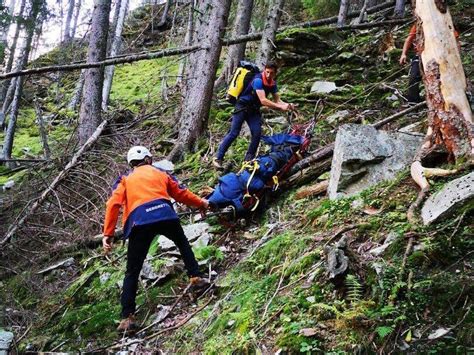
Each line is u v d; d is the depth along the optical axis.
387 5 13.38
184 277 5.02
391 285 3.16
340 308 3.19
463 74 4.28
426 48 4.38
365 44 10.13
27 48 14.73
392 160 4.74
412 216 3.76
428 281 3.07
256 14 14.55
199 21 9.23
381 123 5.75
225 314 3.92
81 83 17.36
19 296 6.34
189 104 8.51
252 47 15.52
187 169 7.83
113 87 18.95
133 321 4.48
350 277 3.22
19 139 15.69
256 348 3.24
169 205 4.53
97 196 8.01
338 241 3.76
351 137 4.84
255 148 6.27
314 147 6.49
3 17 15.07
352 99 8.05
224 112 9.74
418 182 4.10
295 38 10.41
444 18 4.34
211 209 5.31
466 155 4.03
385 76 9.09
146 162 4.80
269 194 5.62
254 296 3.88
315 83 9.27
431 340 2.77
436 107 4.27
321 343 3.02
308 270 3.78
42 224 7.66
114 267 5.82
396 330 2.89
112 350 4.37
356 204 4.41
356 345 2.90
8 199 8.62
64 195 8.05
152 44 22.27
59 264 6.58
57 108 17.34
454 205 3.54
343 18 12.05
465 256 3.22
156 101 14.04
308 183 5.62
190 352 3.78
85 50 19.28
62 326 5.17
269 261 4.39
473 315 2.81
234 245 5.19
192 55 10.23
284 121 8.05
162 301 4.80
